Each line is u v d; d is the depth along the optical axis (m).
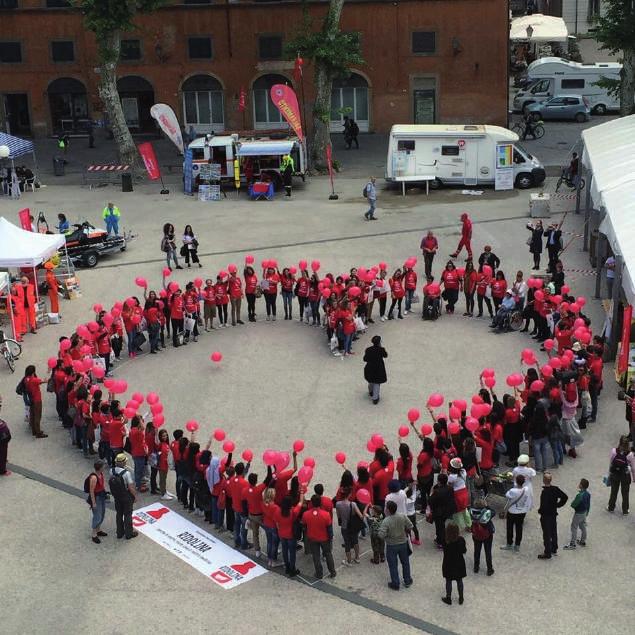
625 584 14.16
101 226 36.25
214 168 40.38
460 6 50.47
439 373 22.05
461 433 16.66
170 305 24.27
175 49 53.16
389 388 21.38
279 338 24.77
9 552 15.59
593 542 15.28
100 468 15.69
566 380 17.92
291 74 52.69
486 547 14.38
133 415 17.62
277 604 14.02
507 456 18.09
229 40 52.59
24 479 18.03
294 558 14.66
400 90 52.47
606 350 22.11
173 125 42.06
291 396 21.16
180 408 20.77
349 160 47.50
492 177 39.53
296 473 15.87
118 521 15.84
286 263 30.64
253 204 39.22
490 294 25.03
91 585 14.63
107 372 22.81
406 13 51.03
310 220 36.06
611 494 16.02
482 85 51.62
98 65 51.78
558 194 38.41
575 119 53.97
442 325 25.22
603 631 13.10
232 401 21.03
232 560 15.26
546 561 14.83
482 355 23.02
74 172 46.94
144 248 33.12
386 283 25.58
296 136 42.47
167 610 13.95
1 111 54.88
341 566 14.98
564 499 14.62
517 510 14.82
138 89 54.00
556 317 22.72
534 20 62.50
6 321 26.36
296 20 51.75
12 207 39.78
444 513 14.92
